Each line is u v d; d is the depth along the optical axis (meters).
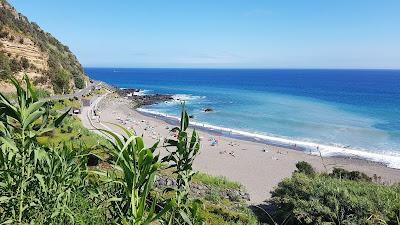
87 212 5.47
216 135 59.03
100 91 107.94
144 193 3.14
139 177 3.18
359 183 19.97
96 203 6.04
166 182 21.83
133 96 120.44
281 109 94.50
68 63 106.56
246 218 17.86
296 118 78.88
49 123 4.82
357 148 51.56
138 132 56.91
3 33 62.16
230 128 66.25
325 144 53.91
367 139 57.81
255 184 33.47
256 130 64.81
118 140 3.21
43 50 78.50
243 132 62.25
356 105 107.81
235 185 27.62
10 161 4.89
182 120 4.65
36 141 4.72
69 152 5.66
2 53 58.78
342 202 16.11
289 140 56.34
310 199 17.81
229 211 18.20
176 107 96.69
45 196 5.04
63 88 76.81
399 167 41.84
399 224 3.51
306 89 174.75
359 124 71.88
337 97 134.12
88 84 114.56
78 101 75.75
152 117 77.56
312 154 47.53
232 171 37.84
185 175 4.66
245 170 38.53
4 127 4.52
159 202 4.89
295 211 17.47
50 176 5.11
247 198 26.53
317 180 19.70
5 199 4.70
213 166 39.41
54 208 4.94
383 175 38.34
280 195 20.52
